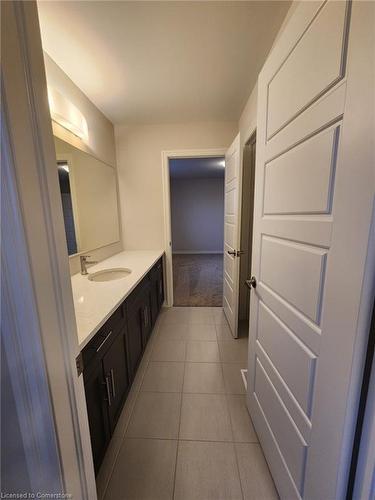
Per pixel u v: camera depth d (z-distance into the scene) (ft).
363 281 1.76
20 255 1.43
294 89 2.70
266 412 3.74
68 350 1.85
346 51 1.87
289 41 2.78
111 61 5.09
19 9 1.36
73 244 5.96
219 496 3.39
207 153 8.74
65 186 5.58
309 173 2.45
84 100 6.50
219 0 3.66
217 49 4.76
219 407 4.93
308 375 2.52
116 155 8.95
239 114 8.00
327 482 2.22
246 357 6.63
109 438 3.87
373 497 1.88
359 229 1.78
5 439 1.73
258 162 3.91
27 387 1.61
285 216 3.02
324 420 2.26
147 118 8.27
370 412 1.82
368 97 1.66
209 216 23.04
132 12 3.82
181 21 4.04
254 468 3.74
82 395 2.14
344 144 1.92
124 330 4.71
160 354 6.79
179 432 4.38
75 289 4.80
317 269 2.34
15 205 1.38
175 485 3.52
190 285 13.41
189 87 6.22
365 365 1.83
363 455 1.90
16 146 1.36
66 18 3.90
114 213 8.76
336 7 1.97
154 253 8.99
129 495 3.42
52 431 1.72
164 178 9.01
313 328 2.43
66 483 1.87
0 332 1.54
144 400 5.14
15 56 1.34
